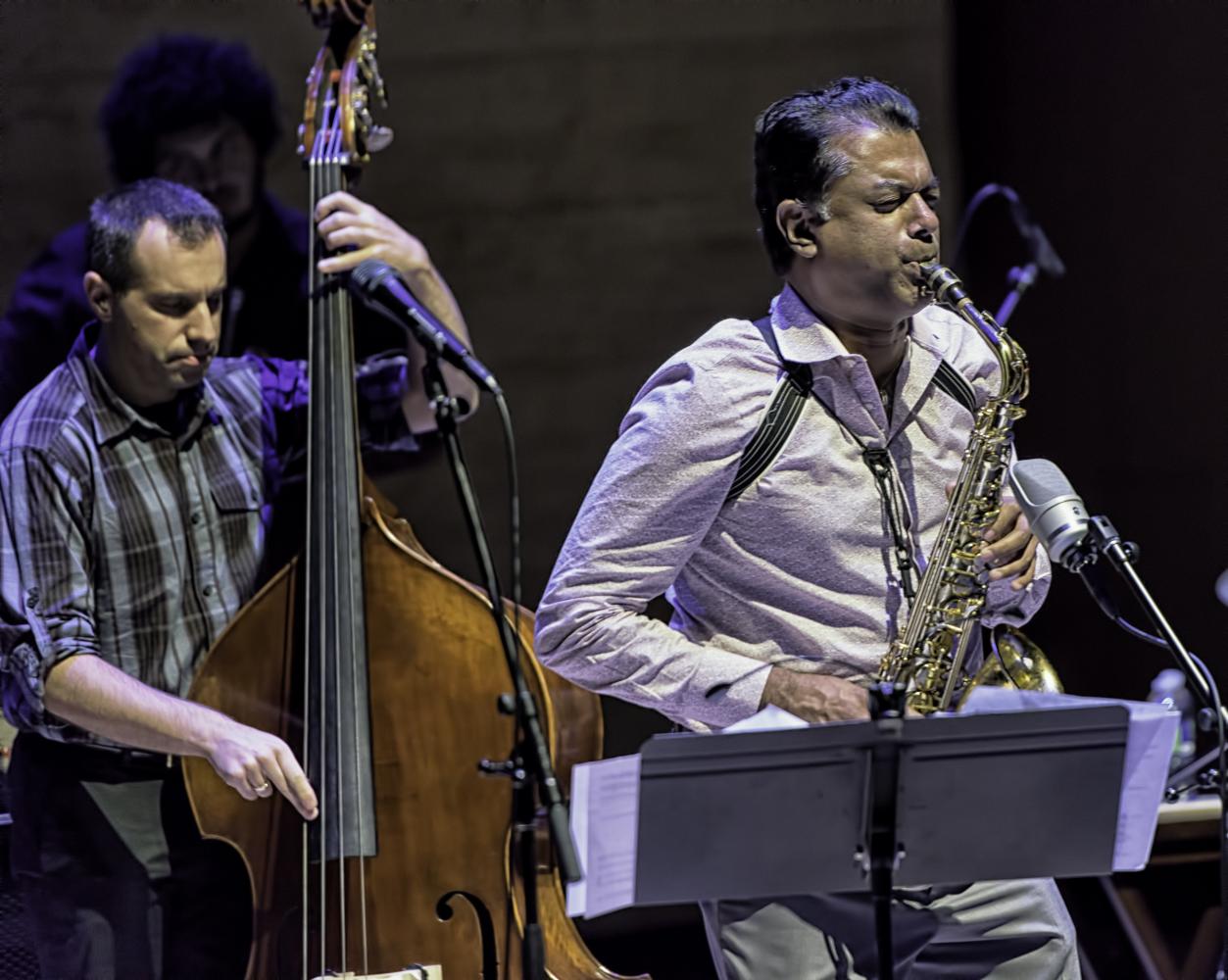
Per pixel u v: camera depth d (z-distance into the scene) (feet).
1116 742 24.49
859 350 30.04
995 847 25.13
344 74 37.91
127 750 36.40
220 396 39.47
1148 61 61.11
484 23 58.75
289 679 34.65
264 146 53.62
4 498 36.11
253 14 55.88
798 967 29.14
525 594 59.88
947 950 30.60
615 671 29.32
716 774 23.54
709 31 59.93
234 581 38.50
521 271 59.62
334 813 33.40
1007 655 31.99
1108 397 62.28
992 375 31.45
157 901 36.37
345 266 36.04
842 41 60.70
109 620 37.11
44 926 36.29
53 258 49.52
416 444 42.11
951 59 61.21
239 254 52.60
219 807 33.86
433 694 34.40
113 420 37.47
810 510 29.22
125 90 52.85
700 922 57.88
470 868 33.73
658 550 29.32
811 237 29.48
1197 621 61.62
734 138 60.34
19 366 48.73
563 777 34.55
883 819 24.38
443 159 58.90
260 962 33.50
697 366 29.45
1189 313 61.67
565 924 33.40
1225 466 61.57
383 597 34.73
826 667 29.55
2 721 37.60
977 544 29.96
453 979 33.24
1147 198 61.62
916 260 28.84
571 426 60.13
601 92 59.57
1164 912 43.98
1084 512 26.78
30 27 54.65
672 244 60.23
